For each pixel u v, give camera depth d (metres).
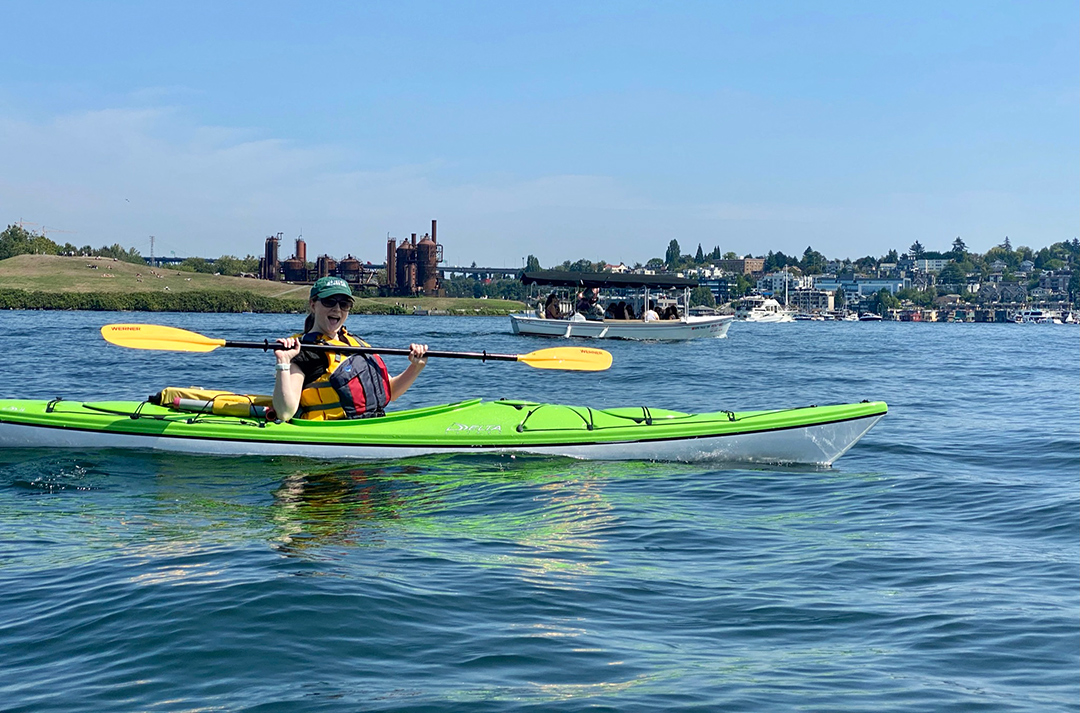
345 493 7.38
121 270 131.25
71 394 15.68
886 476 8.71
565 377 21.12
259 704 3.51
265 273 148.25
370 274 146.38
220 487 7.50
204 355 27.30
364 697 3.59
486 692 3.66
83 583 4.91
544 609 4.70
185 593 4.70
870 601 4.95
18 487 7.38
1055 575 5.46
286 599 4.61
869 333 74.12
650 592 5.05
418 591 4.87
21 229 159.50
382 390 8.99
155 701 3.53
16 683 3.70
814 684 3.81
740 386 19.39
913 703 3.64
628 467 8.77
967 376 23.77
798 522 6.85
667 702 3.61
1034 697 3.70
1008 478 8.69
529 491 7.60
